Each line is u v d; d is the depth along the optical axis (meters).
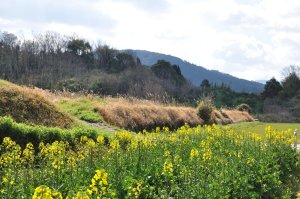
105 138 15.63
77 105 23.22
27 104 18.02
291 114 61.44
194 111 32.12
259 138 15.48
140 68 72.44
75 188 7.77
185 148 13.31
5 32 72.88
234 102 70.25
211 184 9.30
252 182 10.87
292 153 15.03
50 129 14.64
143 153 11.20
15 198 7.47
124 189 8.42
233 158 12.07
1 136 13.64
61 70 63.72
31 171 9.05
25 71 61.12
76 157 10.84
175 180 9.65
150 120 25.34
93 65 77.38
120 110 24.00
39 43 73.44
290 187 12.52
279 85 78.25
